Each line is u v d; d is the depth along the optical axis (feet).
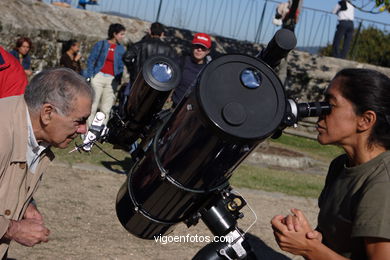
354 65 43.98
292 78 42.75
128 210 7.23
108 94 27.76
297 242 6.71
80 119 7.13
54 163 20.38
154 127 7.21
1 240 7.44
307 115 6.92
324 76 42.24
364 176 6.79
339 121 6.96
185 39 42.96
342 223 6.95
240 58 6.10
